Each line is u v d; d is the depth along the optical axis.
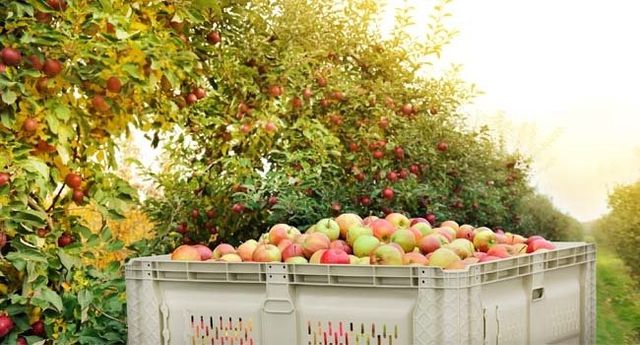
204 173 4.93
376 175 5.10
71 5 3.04
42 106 3.08
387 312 2.16
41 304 3.02
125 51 3.32
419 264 2.32
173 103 3.81
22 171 2.95
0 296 3.09
